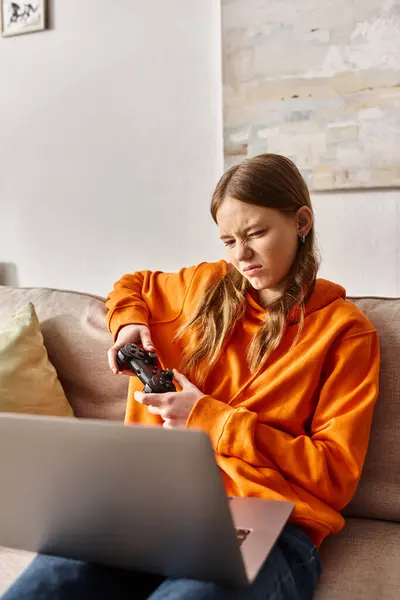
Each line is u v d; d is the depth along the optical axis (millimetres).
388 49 1709
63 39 2115
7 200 2268
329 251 1856
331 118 1790
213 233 1993
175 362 1297
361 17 1727
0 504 875
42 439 775
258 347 1198
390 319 1269
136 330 1273
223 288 1296
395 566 1045
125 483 767
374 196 1790
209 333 1249
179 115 1995
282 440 1086
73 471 786
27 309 1516
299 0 1784
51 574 907
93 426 747
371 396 1129
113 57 2057
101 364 1459
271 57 1834
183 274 1400
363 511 1218
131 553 846
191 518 761
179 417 1097
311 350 1170
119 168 2094
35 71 2168
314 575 989
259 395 1161
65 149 2160
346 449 1076
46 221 2219
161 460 733
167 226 2053
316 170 1822
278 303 1209
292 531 1015
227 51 1878
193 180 2000
